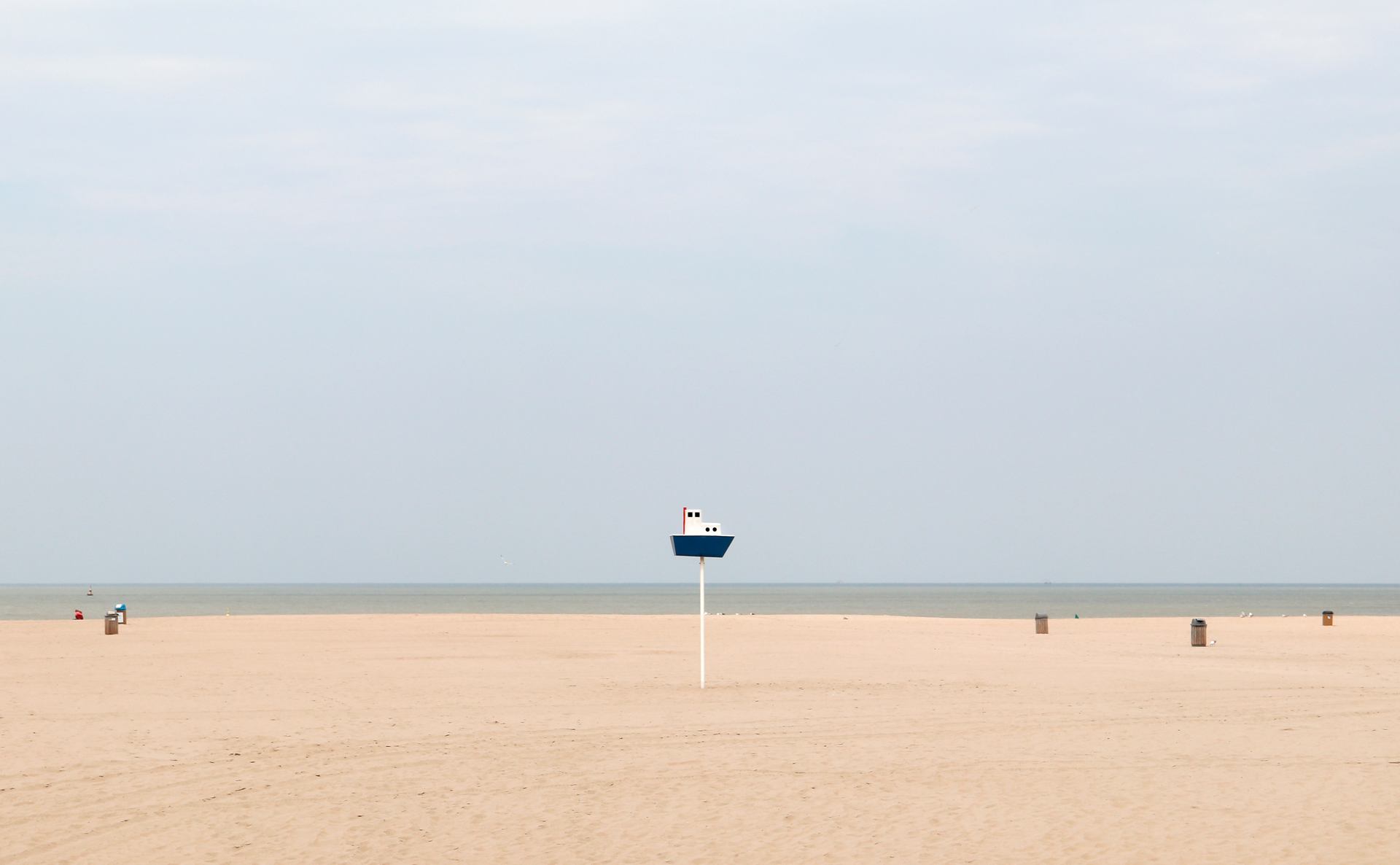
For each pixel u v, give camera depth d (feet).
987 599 582.35
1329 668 93.91
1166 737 55.77
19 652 112.88
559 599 560.20
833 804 41.14
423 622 177.58
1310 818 38.42
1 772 47.03
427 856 34.71
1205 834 36.37
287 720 61.87
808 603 480.64
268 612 326.24
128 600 488.44
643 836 36.96
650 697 72.02
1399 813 38.88
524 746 53.11
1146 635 148.15
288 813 40.11
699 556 79.00
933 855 34.42
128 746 53.21
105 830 37.81
